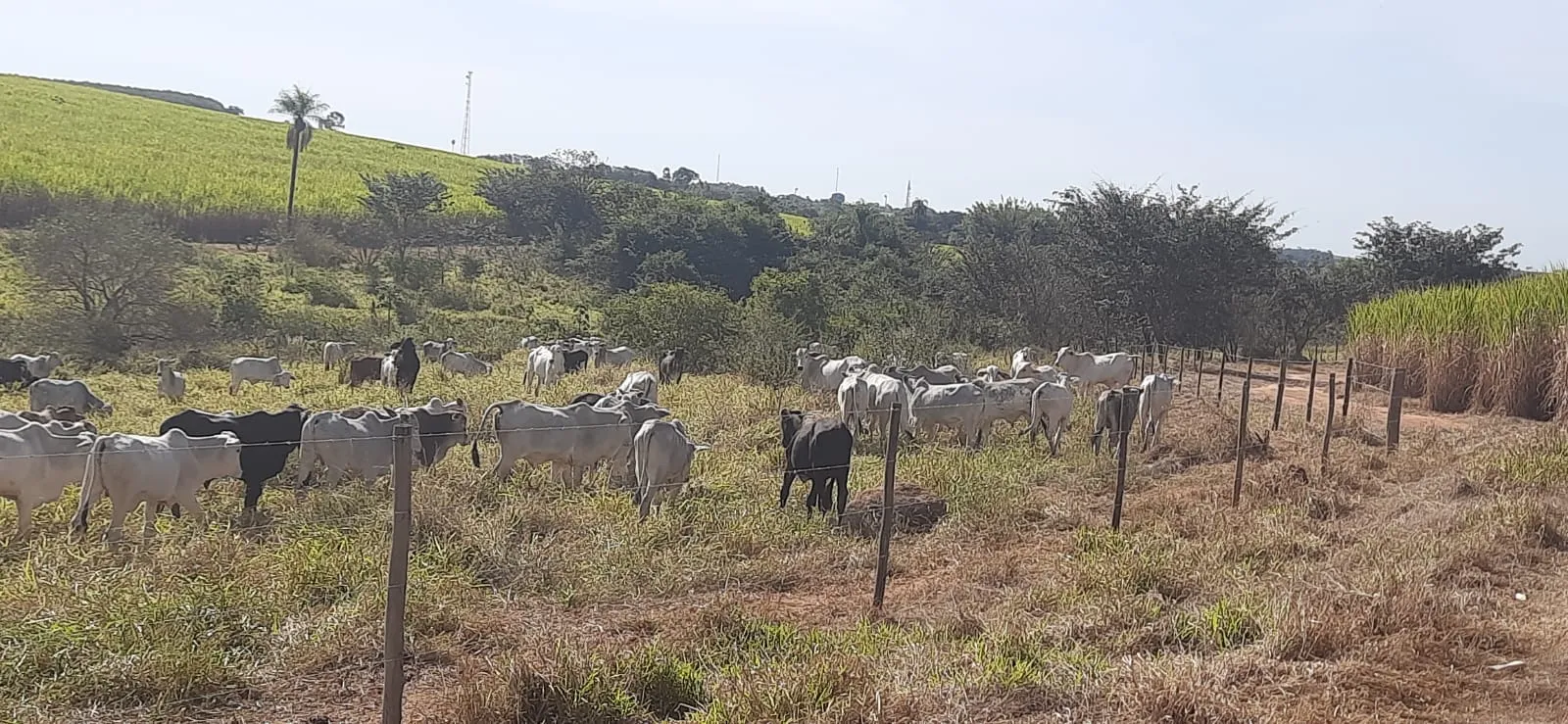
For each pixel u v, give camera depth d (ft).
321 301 127.44
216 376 78.28
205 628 23.17
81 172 161.07
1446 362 71.00
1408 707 20.42
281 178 192.75
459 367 82.64
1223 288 114.52
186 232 156.25
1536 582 28.50
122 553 28.32
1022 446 51.62
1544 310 65.36
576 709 19.47
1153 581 27.99
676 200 186.50
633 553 30.25
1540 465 40.37
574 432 39.24
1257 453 49.19
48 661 20.74
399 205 170.50
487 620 24.82
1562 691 21.16
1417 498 37.93
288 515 33.06
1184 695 19.76
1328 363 110.01
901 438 53.16
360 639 22.67
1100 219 115.03
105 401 62.23
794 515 36.06
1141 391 51.83
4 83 254.47
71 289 102.99
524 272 161.48
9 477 29.63
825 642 23.43
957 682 20.62
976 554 32.04
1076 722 19.47
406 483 17.44
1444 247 142.31
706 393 63.62
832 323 100.17
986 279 119.96
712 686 20.90
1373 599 25.14
